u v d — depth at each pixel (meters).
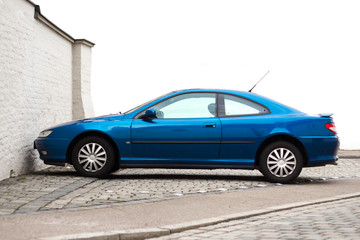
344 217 7.37
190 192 9.28
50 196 8.43
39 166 12.68
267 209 7.79
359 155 18.28
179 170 13.62
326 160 10.66
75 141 10.94
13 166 10.91
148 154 10.65
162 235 6.25
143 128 10.62
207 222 6.82
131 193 8.99
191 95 10.80
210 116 10.69
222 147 10.58
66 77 15.62
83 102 16.52
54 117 14.22
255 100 10.77
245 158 10.60
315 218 7.29
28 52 11.91
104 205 7.78
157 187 9.80
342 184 10.96
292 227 6.69
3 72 10.33
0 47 10.16
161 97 10.84
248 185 10.33
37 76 12.63
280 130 10.52
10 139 10.75
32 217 6.81
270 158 10.60
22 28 11.44
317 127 10.63
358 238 6.05
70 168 13.05
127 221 6.76
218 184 10.39
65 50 15.48
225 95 10.79
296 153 10.53
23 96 11.56
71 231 6.11
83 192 8.93
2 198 8.20
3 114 10.35
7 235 5.84
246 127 10.56
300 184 10.76
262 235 6.23
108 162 10.64
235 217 7.20
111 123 10.71
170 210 7.57
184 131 10.58
